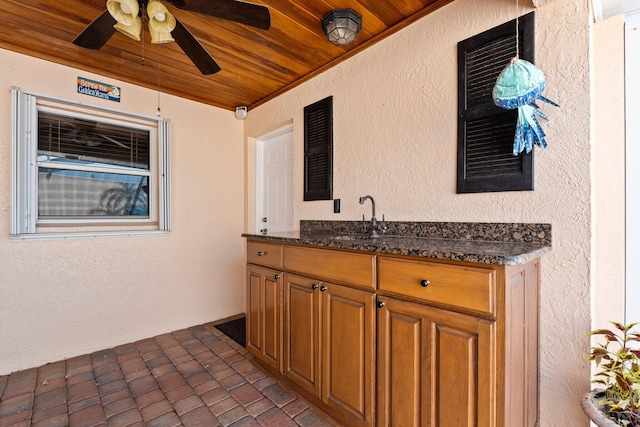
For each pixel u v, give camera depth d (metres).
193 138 2.92
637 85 1.32
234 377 1.97
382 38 1.94
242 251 3.28
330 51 2.13
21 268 2.09
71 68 2.27
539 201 1.34
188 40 1.63
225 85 2.69
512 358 1.02
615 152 1.36
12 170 2.04
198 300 2.95
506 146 1.42
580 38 1.24
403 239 1.66
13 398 1.74
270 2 1.62
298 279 1.71
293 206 2.77
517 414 1.08
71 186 2.33
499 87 1.17
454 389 1.07
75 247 2.30
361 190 2.09
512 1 1.41
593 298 1.27
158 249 2.70
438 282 1.11
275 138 3.14
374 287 1.32
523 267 1.13
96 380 1.94
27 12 1.70
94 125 2.44
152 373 2.02
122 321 2.50
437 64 1.67
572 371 1.27
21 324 2.08
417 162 1.76
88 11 1.70
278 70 2.41
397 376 1.23
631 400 1.04
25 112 2.08
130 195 2.62
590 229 1.22
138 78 2.52
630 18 1.34
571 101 1.27
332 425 1.52
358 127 2.11
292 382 1.85
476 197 1.53
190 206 2.90
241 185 3.28
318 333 1.59
